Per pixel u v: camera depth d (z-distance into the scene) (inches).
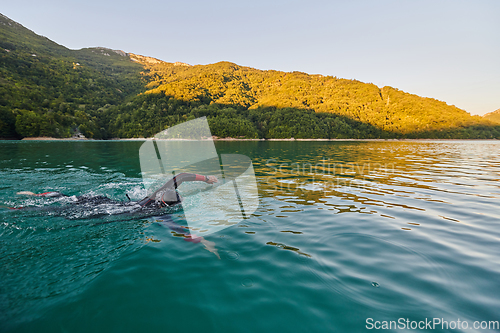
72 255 85.8
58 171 287.0
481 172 310.7
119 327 54.7
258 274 76.0
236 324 56.3
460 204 158.4
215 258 85.4
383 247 94.3
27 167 321.4
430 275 74.5
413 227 116.3
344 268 78.8
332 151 754.8
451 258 85.8
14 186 197.3
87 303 61.9
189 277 74.4
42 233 103.5
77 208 132.9
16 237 99.0
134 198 164.7
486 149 978.1
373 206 151.2
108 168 316.2
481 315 56.3
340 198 170.4
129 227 111.7
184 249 91.7
